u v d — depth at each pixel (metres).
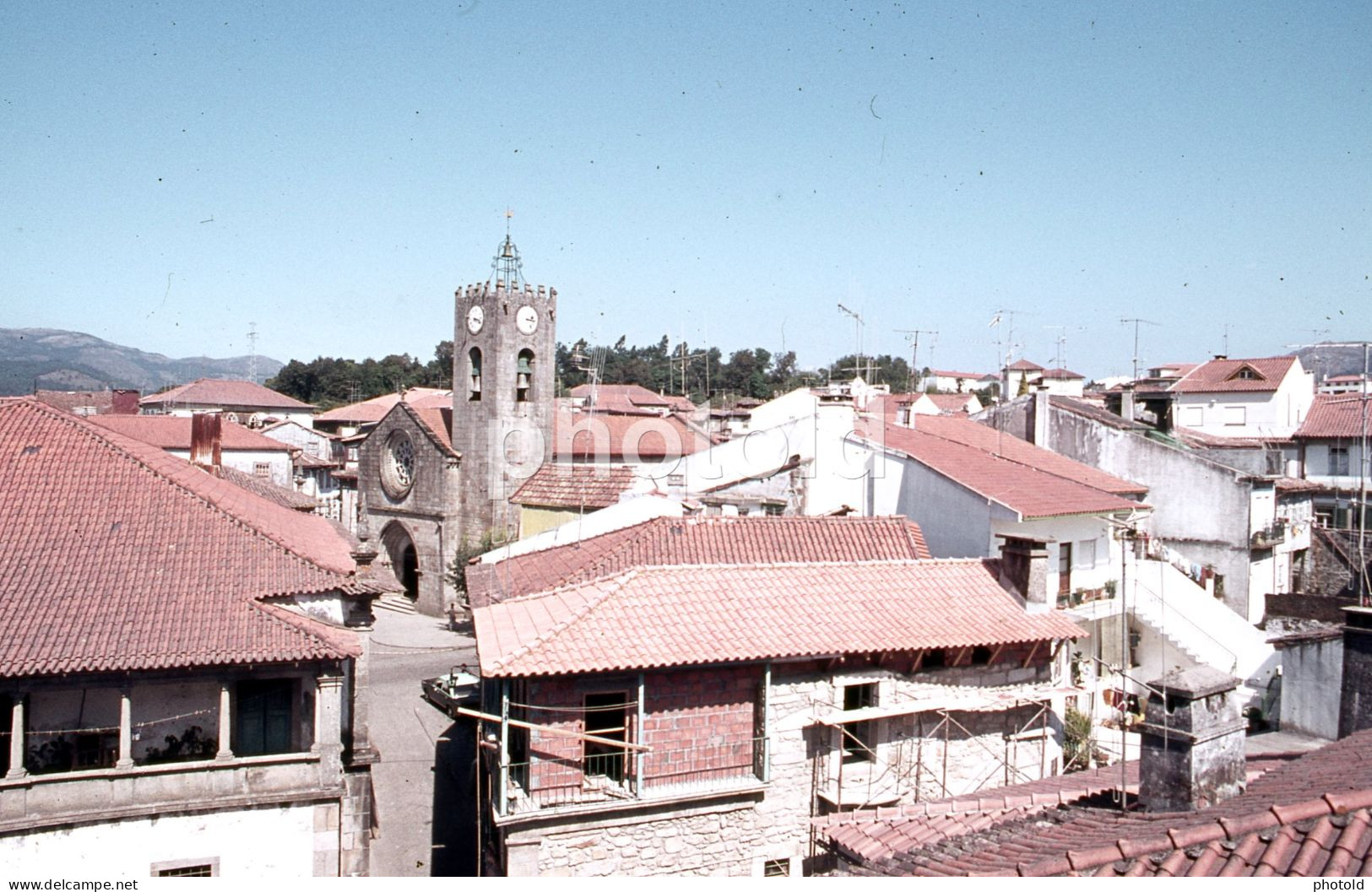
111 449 26.64
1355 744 14.22
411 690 43.25
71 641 20.33
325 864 21.31
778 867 22.11
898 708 22.44
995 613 24.89
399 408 64.94
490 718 19.91
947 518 33.25
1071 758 26.72
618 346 163.75
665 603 22.69
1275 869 8.91
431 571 62.06
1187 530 46.62
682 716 21.44
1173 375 99.31
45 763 21.72
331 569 24.34
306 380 169.50
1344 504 56.44
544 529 44.16
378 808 30.42
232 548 24.30
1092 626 36.06
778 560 28.61
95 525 24.05
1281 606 42.47
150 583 22.55
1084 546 34.84
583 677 20.88
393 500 65.44
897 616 23.80
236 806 20.75
